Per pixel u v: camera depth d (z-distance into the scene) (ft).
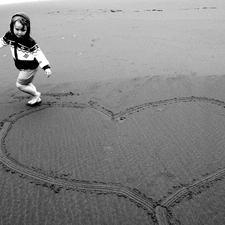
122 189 6.95
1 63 14.82
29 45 9.39
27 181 7.13
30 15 28.35
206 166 7.64
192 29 21.57
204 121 9.55
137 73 13.37
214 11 29.19
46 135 8.93
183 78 12.51
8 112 10.09
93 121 9.68
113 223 6.12
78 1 40.78
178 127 9.28
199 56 15.69
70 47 17.42
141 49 16.97
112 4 35.96
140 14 27.99
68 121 9.66
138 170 7.54
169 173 7.43
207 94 11.22
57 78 12.86
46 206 6.47
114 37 19.45
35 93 10.36
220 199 6.66
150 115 9.98
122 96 11.23
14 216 6.21
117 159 7.93
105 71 13.65
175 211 6.39
